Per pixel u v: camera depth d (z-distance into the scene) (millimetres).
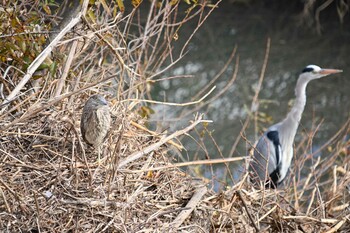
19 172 8516
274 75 25281
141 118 10523
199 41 27406
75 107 9953
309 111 22688
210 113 21625
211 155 18969
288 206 10734
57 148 9016
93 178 8508
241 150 19219
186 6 26438
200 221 8891
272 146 14977
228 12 29906
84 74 11211
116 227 8109
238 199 9375
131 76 10992
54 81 10062
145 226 8352
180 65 25031
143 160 9336
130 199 8445
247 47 27609
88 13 10148
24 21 10539
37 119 9359
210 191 9688
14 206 8141
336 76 25609
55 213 8078
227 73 24875
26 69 10031
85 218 8172
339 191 11688
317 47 28234
